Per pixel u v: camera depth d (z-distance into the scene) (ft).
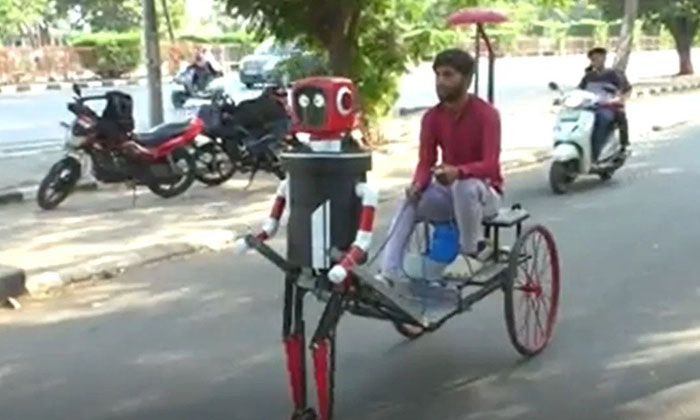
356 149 15.89
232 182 44.96
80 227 34.73
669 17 118.42
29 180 44.65
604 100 43.11
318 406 16.93
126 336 22.53
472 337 22.13
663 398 18.35
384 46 54.44
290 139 19.30
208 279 27.78
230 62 142.41
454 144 20.26
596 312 23.90
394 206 39.14
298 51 54.03
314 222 15.61
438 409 18.11
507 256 20.61
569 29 209.46
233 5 51.11
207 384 19.44
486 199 19.86
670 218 35.60
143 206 39.06
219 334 22.62
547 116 72.64
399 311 17.60
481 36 43.39
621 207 38.09
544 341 21.34
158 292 26.43
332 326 16.08
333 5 51.65
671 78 115.24
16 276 25.63
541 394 18.74
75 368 20.40
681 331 22.36
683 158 52.06
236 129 42.55
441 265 19.49
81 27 204.54
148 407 18.31
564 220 35.53
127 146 38.60
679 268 28.17
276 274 28.25
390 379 19.66
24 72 119.24
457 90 19.88
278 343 21.90
